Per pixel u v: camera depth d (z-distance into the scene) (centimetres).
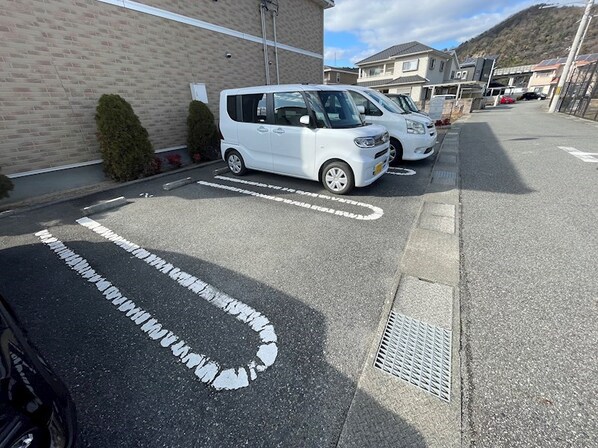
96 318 205
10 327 126
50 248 306
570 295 208
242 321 196
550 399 139
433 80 2619
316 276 242
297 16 944
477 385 147
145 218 377
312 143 423
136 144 532
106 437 130
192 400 145
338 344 175
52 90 457
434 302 207
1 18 395
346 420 133
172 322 198
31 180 456
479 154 680
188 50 643
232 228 339
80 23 470
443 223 331
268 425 132
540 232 301
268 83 878
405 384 149
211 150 691
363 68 2875
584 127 1027
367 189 456
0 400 94
